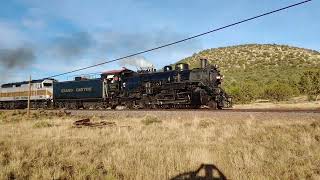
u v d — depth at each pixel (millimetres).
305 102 52344
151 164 10266
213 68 32750
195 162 10266
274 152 11695
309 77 59688
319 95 60000
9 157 11812
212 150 12297
